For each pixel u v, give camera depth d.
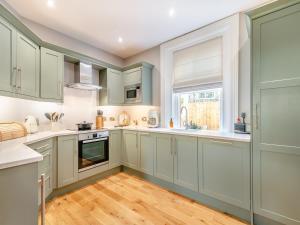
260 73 1.63
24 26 1.92
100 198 2.22
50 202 2.11
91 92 3.41
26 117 2.32
